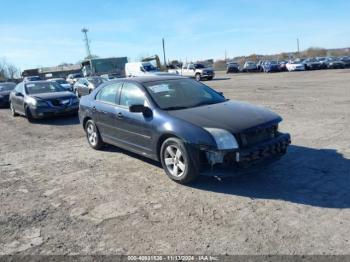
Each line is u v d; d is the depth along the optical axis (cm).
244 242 367
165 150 553
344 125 877
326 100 1384
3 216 464
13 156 784
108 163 674
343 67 4444
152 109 579
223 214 433
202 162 506
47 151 811
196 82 685
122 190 531
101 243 383
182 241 377
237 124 498
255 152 491
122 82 680
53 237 403
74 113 1305
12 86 2003
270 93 1823
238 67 5409
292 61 4850
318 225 393
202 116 530
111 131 698
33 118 1284
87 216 451
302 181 521
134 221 429
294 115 1070
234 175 480
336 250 344
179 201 479
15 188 570
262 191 494
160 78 664
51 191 546
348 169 558
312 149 677
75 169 651
